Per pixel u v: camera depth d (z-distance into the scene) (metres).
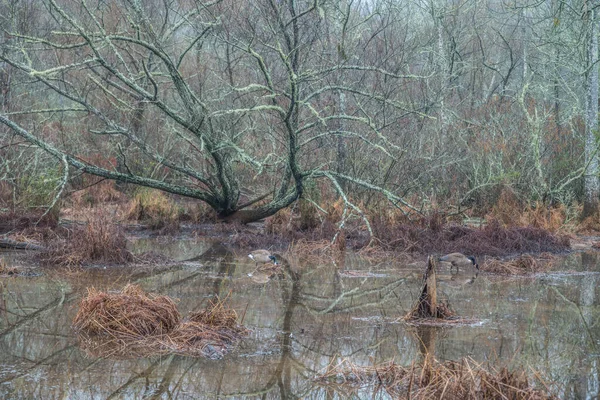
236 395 6.66
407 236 16.55
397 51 24.72
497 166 21.58
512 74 38.25
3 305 9.88
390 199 16.59
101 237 13.59
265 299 10.75
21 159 19.47
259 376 7.21
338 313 9.91
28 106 22.91
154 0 23.61
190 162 21.59
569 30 24.67
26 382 6.82
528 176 21.98
